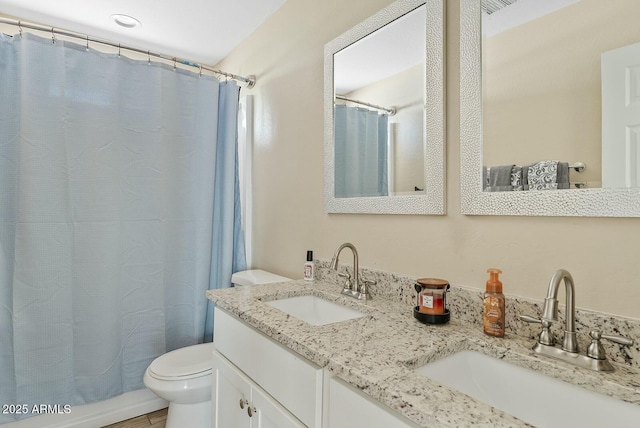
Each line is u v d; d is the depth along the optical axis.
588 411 0.68
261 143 2.13
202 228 2.08
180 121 2.02
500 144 0.98
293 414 0.89
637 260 0.75
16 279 1.58
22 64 1.59
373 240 1.37
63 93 1.66
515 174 0.94
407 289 1.19
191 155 2.06
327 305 1.35
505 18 0.97
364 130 1.41
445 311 1.00
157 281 1.94
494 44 1.00
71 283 1.68
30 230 1.59
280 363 0.94
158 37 2.28
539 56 0.91
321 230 1.65
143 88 1.89
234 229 2.20
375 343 0.84
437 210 1.12
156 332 1.94
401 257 1.25
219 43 2.37
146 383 1.47
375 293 1.31
